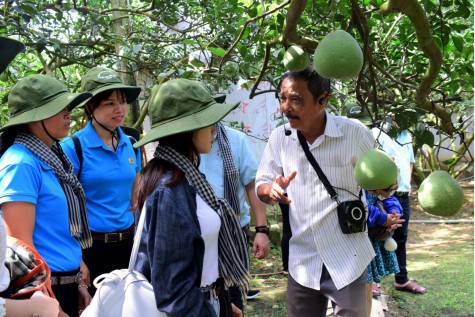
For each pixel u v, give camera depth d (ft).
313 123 7.93
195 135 6.00
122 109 9.25
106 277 5.65
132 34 14.71
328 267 7.91
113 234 9.05
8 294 5.70
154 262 5.31
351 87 10.00
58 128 7.61
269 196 8.43
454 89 8.21
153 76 14.74
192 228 5.41
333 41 5.42
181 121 5.75
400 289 15.52
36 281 5.90
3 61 5.58
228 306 6.37
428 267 17.99
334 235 7.95
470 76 8.34
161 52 14.82
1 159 7.25
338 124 7.88
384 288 15.83
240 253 6.28
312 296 8.27
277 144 8.55
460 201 5.49
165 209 5.39
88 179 8.85
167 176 5.66
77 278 7.74
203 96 5.93
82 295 8.40
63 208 7.52
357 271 7.86
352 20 5.91
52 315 5.69
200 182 5.91
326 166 7.91
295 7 5.68
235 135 9.91
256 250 9.62
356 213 7.77
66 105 7.34
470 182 30.81
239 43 9.78
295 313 8.50
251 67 10.02
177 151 5.87
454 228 23.76
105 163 9.00
